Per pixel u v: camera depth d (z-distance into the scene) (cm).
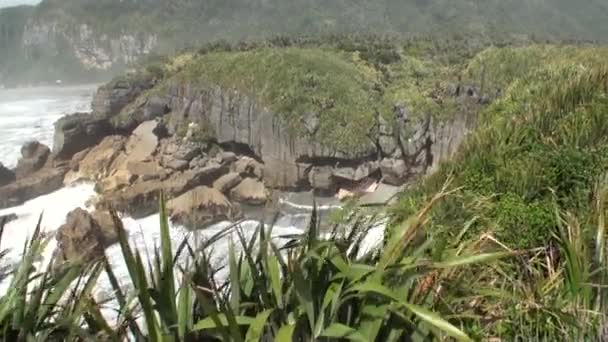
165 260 276
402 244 295
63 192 4166
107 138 4962
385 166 3906
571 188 568
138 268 260
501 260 438
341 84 4575
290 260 290
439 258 314
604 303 369
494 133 720
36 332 278
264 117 4247
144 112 4953
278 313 283
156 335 257
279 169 4088
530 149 658
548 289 399
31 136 6166
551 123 700
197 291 255
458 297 339
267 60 4928
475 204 520
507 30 13838
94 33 17825
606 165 568
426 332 287
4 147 5666
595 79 815
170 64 6288
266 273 307
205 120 4650
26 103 9669
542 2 16875
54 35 18588
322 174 3944
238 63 4978
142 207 3147
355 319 291
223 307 270
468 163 657
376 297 285
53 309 296
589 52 2473
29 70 18550
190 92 4800
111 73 17125
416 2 16088
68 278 301
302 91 4431
